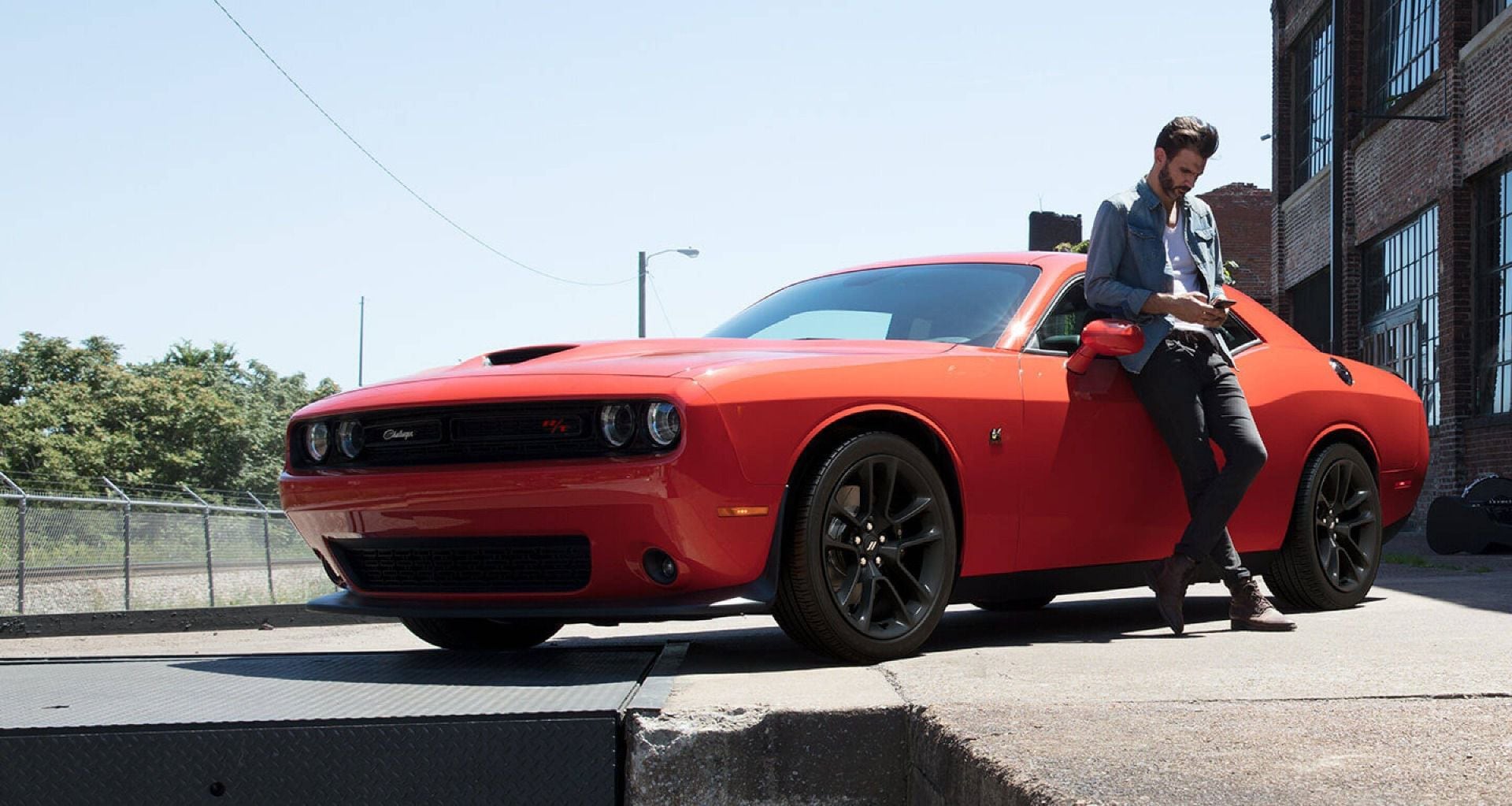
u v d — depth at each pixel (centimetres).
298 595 1563
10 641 898
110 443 5653
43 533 1252
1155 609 547
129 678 315
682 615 320
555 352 378
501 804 252
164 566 1463
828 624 334
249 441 6525
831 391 339
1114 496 409
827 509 336
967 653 355
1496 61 1294
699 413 316
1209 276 437
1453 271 1382
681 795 254
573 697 270
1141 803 181
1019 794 195
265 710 263
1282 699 261
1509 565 844
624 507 317
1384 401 521
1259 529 464
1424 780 192
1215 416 412
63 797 251
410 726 252
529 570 341
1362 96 1730
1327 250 1836
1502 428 1295
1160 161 416
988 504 375
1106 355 414
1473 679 280
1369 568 501
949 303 420
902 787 259
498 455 333
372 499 346
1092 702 259
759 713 257
